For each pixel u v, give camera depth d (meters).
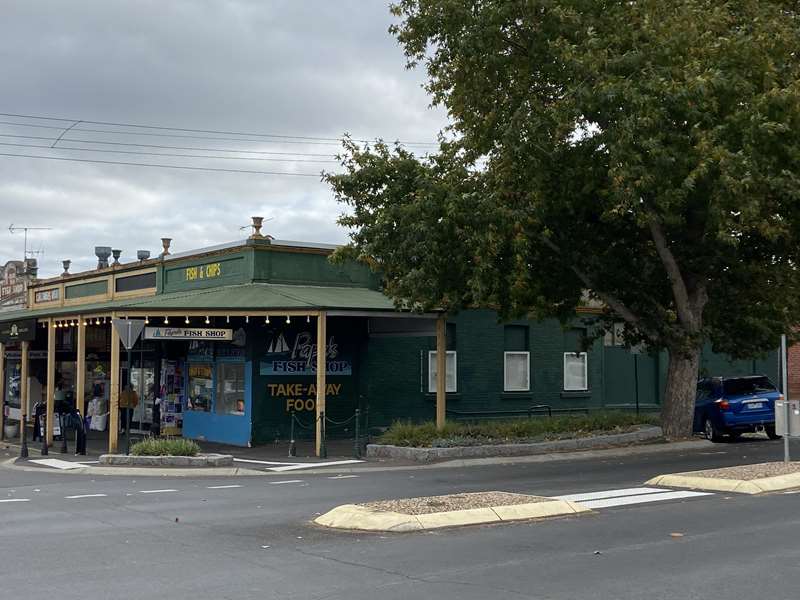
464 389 27.83
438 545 9.66
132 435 28.38
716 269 22.02
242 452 22.33
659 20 17.94
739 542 9.68
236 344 24.61
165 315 21.98
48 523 11.61
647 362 32.56
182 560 9.01
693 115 16.89
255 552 9.40
